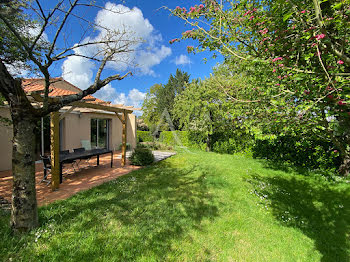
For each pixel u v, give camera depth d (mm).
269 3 2449
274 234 3068
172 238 2693
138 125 24312
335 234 3119
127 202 3762
